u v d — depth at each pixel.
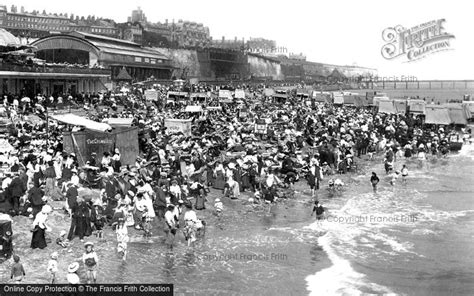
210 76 155.50
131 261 23.02
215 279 21.66
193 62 150.25
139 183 29.11
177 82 100.44
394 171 50.91
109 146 35.34
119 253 23.19
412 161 59.53
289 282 21.73
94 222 25.72
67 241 23.59
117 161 33.56
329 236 28.92
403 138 66.00
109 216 27.14
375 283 21.86
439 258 25.50
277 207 35.31
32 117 50.59
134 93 77.00
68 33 96.12
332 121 68.50
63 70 66.31
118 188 28.86
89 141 34.84
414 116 85.50
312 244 27.31
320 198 39.12
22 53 62.28
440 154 65.00
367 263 24.48
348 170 50.81
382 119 76.69
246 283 21.41
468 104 81.56
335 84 127.44
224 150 47.50
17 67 57.75
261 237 28.22
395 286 21.47
